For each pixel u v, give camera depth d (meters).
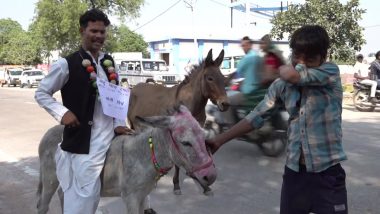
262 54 8.14
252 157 8.56
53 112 3.61
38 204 4.42
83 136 3.65
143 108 7.24
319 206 3.09
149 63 25.16
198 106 6.62
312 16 19.97
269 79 7.96
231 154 8.83
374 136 10.13
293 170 3.13
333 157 3.04
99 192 3.76
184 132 3.28
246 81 8.30
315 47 2.96
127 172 3.64
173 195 6.38
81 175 3.65
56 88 3.66
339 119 3.08
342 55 19.92
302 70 2.91
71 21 35.47
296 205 3.17
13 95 27.89
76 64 3.64
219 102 6.38
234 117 8.59
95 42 3.72
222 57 6.68
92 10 3.75
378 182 6.66
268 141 8.43
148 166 3.58
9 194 6.52
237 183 6.89
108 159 3.77
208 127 9.09
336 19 19.75
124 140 3.74
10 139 11.09
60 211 5.68
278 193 6.37
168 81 21.75
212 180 3.26
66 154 3.75
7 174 7.65
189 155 3.26
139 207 3.72
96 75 3.67
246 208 5.75
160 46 42.59
